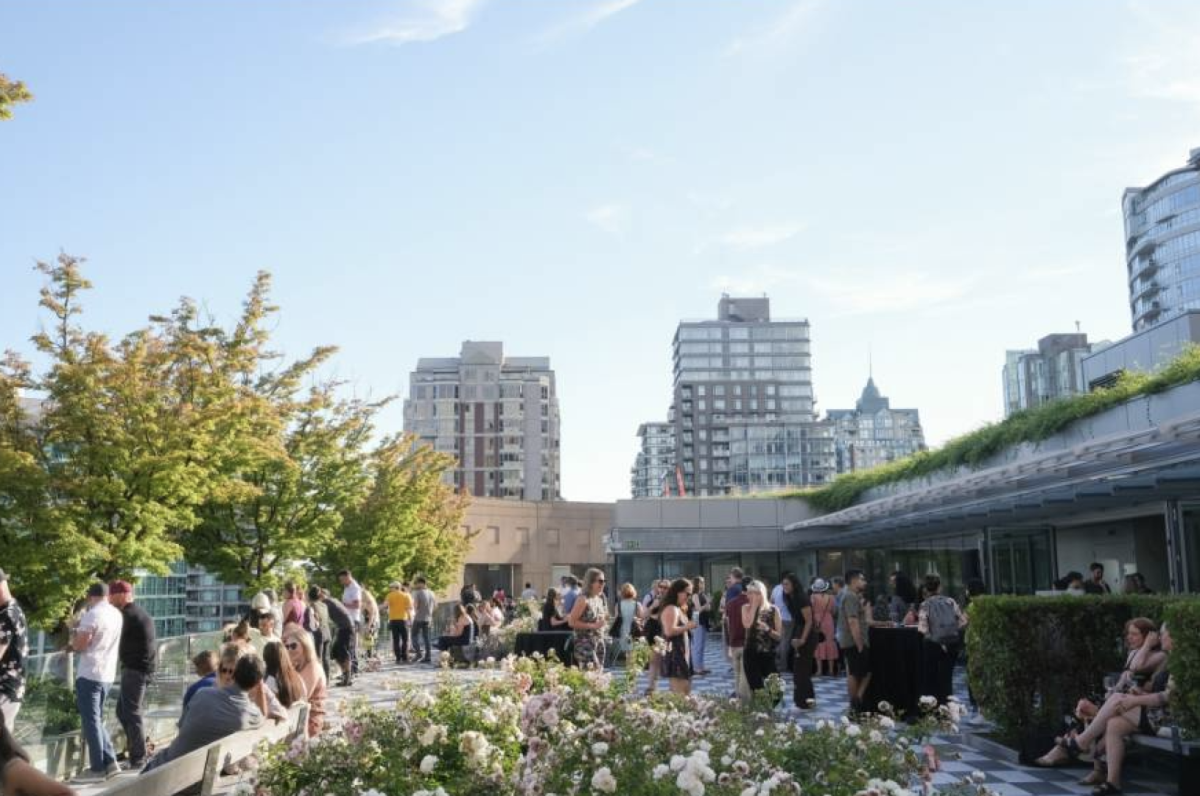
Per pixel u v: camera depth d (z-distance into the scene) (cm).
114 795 486
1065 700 1151
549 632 1980
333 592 3266
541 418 15325
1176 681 929
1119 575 2169
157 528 1786
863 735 596
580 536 6406
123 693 1142
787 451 19088
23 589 1647
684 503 4106
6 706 805
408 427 15238
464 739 566
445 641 2452
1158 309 14412
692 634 2195
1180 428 1267
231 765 675
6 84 1062
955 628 1399
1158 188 14488
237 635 1208
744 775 489
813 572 3875
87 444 1727
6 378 1734
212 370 2052
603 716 586
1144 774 1027
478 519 6000
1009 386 17525
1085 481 1669
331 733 625
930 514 2495
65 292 1770
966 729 1294
